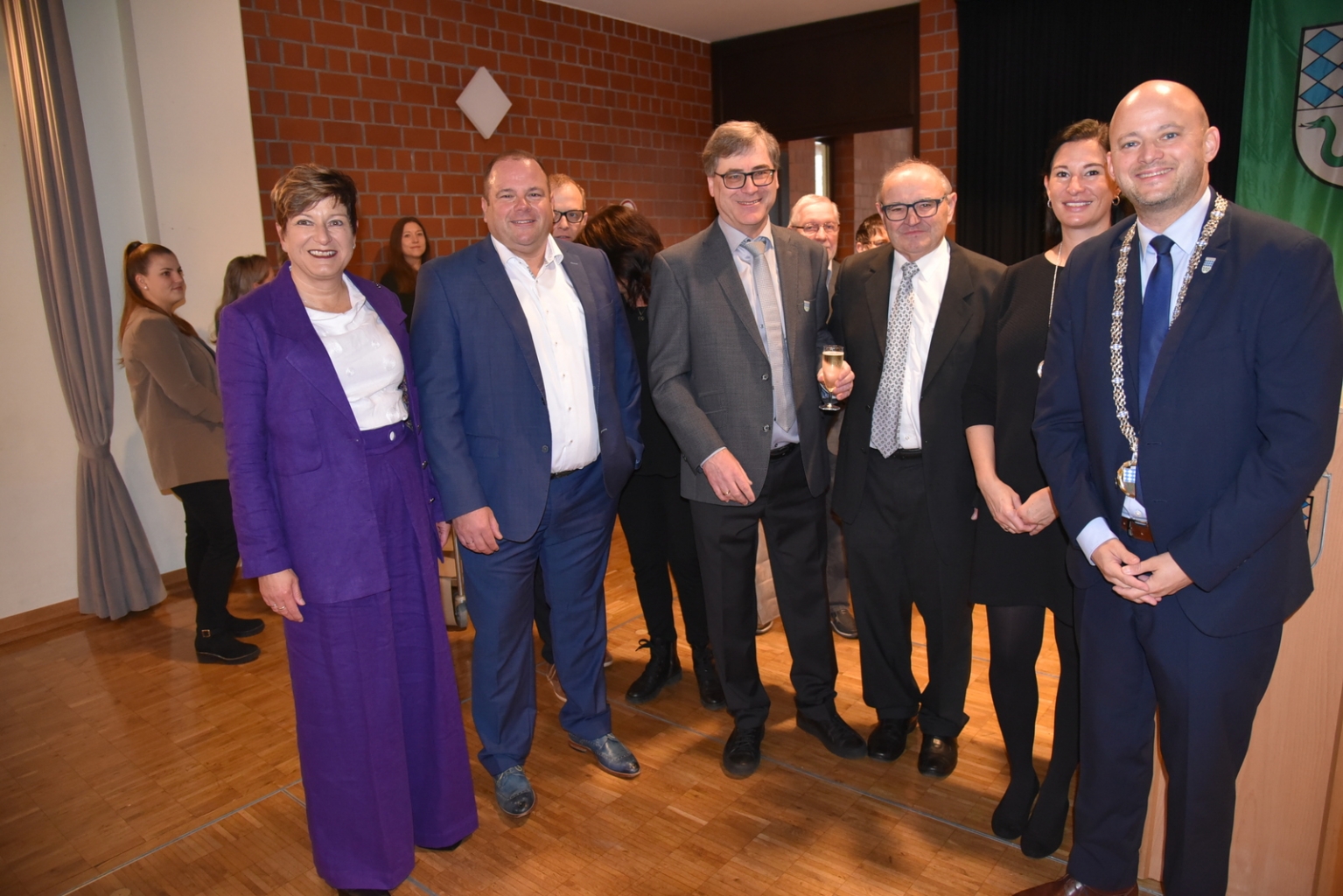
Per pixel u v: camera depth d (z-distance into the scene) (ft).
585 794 7.71
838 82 20.12
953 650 7.39
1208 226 4.73
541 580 9.73
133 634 11.82
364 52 15.03
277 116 14.02
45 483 12.26
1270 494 4.44
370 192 15.37
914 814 7.22
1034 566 6.35
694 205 22.12
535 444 7.00
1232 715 4.93
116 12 12.28
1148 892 6.22
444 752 6.77
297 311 5.87
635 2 18.37
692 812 7.38
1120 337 5.03
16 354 11.91
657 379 7.30
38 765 8.59
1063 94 17.04
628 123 20.03
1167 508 4.78
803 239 7.70
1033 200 17.66
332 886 6.46
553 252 7.25
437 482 6.75
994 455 6.49
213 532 10.71
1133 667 5.35
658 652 9.46
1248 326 4.53
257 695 9.96
